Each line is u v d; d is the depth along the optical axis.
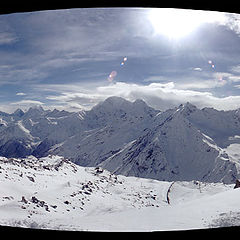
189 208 28.83
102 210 114.44
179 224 23.20
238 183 57.38
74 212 109.56
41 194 120.19
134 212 30.86
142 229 23.25
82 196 132.50
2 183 138.25
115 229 23.91
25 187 143.50
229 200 28.92
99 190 158.25
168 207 32.31
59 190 132.62
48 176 179.38
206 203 29.75
